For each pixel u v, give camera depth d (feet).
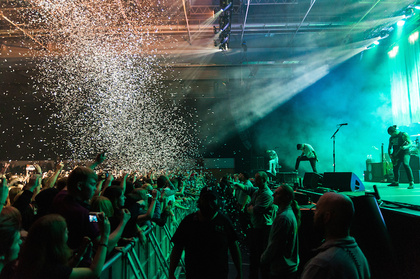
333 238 5.53
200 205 9.24
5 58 71.05
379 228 10.61
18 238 6.25
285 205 11.27
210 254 8.95
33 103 79.82
